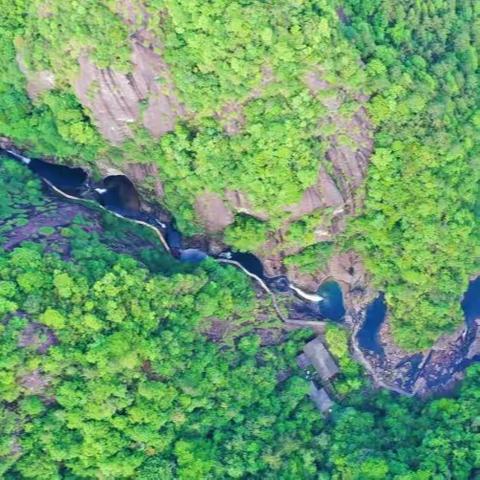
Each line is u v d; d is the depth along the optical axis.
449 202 82.25
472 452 78.12
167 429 76.62
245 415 81.12
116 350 73.94
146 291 77.94
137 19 74.44
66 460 73.31
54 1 75.06
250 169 79.31
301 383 83.69
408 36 81.56
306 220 83.88
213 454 77.88
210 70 75.31
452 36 85.25
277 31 71.75
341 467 78.88
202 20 71.75
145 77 78.06
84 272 76.38
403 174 81.25
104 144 85.25
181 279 80.44
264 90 75.19
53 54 79.00
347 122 78.56
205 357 80.50
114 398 73.94
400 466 77.44
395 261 85.06
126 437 74.69
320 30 72.19
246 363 82.94
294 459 79.88
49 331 73.00
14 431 70.94
